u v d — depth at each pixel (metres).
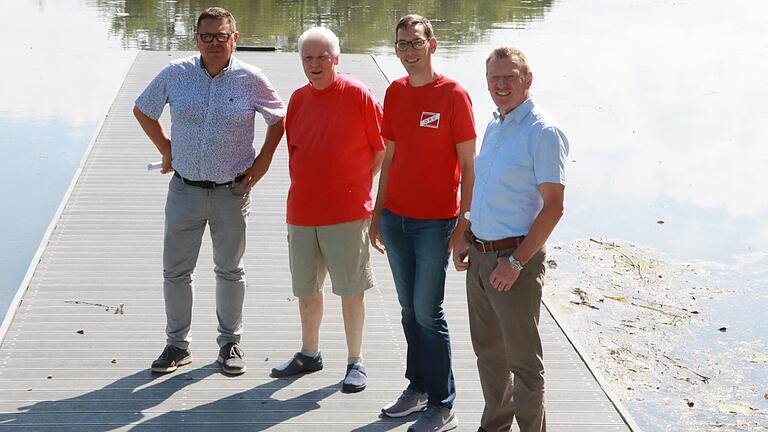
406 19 3.72
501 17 18.98
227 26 4.11
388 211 3.92
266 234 6.45
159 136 4.32
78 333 4.80
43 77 12.92
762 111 11.74
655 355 5.70
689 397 5.23
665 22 18.89
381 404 4.17
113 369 4.42
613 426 4.06
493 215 3.47
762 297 6.55
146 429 3.91
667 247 7.44
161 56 12.22
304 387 4.30
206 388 4.27
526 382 3.56
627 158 9.71
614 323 6.11
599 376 4.51
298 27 16.88
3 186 8.58
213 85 4.16
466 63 13.88
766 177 9.15
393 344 4.80
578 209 8.25
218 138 4.16
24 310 5.06
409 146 3.80
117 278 5.55
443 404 3.95
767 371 5.53
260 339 4.83
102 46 15.07
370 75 11.22
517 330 3.51
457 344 4.84
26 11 18.80
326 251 4.12
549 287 6.64
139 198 7.02
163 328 4.90
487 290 3.53
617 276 6.88
